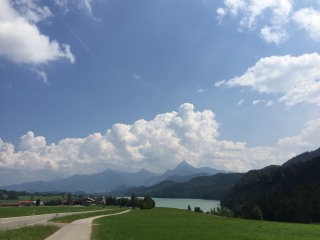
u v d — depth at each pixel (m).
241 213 167.25
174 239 43.19
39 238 37.88
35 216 92.81
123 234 46.72
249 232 57.75
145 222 78.62
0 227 51.88
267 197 166.25
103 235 43.69
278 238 48.62
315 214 141.25
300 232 59.75
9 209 127.12
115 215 112.88
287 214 145.50
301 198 143.25
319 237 51.47
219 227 68.62
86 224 65.50
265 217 158.00
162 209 178.62
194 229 61.66
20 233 39.22
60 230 50.66
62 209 149.25
